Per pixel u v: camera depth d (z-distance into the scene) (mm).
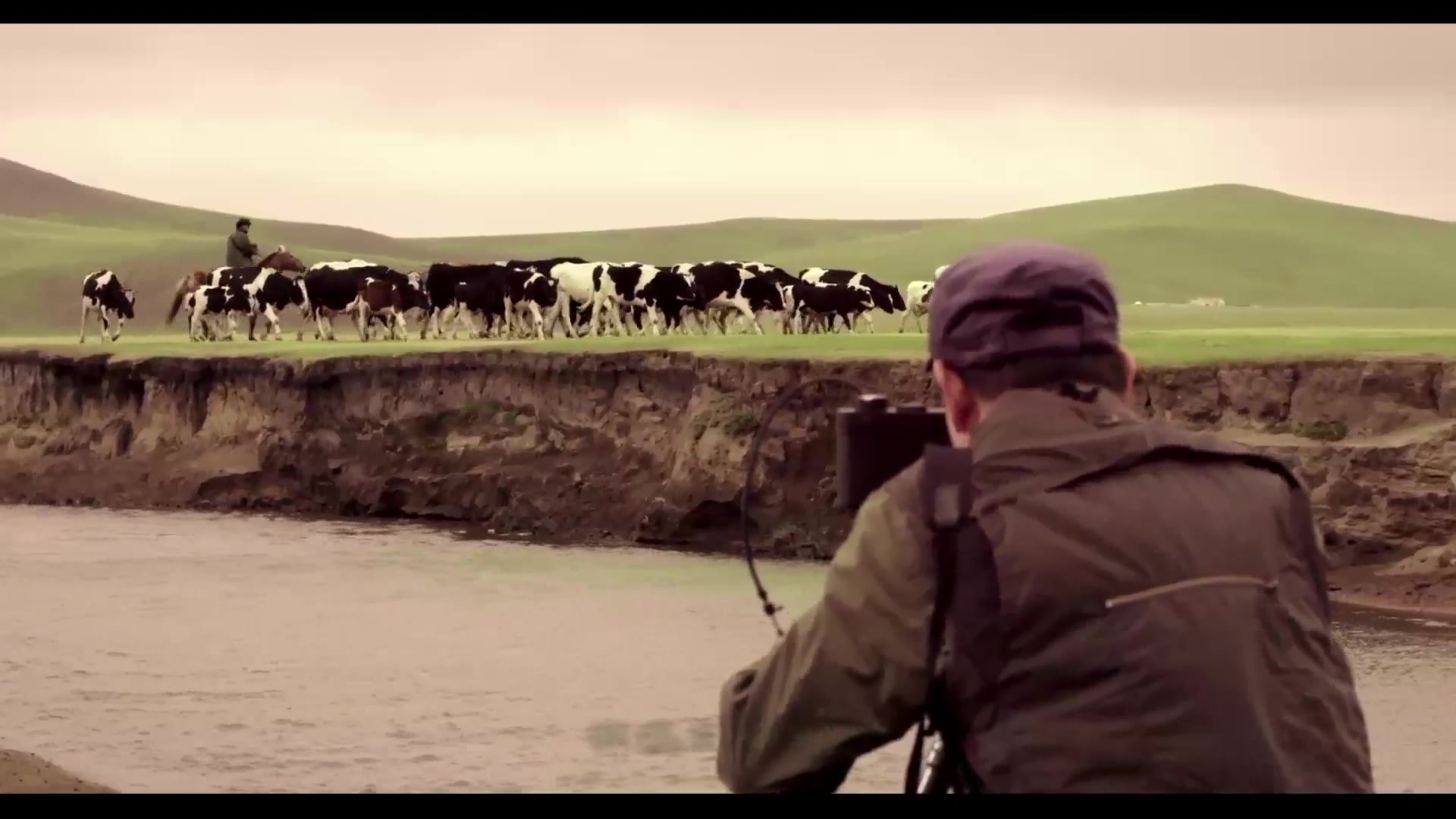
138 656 19547
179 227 166875
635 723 15742
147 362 39875
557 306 45219
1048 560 3240
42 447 40688
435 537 31172
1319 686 3328
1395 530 22703
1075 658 3201
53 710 16625
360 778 13773
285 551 29391
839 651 3354
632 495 30953
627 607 22609
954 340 3547
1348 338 30469
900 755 14141
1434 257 117875
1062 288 3484
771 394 29016
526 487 32594
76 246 111500
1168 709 3160
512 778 13789
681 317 45594
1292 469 3523
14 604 23625
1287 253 113500
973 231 127125
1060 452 3346
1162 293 103625
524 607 22750
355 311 47688
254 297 47250
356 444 36281
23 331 92250
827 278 49969
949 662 3277
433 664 18844
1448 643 19219
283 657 19359
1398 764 14141
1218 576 3266
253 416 38062
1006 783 3217
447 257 143500
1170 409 25344
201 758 14523
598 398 32938
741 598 23250
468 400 35125
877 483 3668
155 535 31953
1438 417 24281
